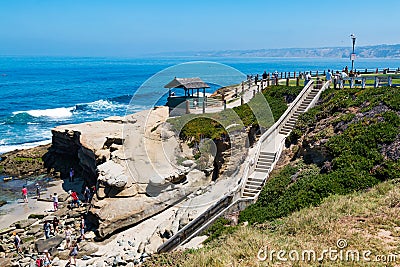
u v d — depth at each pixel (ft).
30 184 126.72
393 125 77.00
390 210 50.72
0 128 199.31
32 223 96.12
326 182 67.72
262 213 68.54
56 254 81.10
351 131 79.20
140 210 90.63
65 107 262.26
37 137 180.96
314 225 50.31
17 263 78.13
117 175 93.91
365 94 95.50
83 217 98.94
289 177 78.18
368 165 69.92
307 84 116.26
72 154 137.28
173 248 65.87
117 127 133.28
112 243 83.51
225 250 47.21
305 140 85.81
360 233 45.14
